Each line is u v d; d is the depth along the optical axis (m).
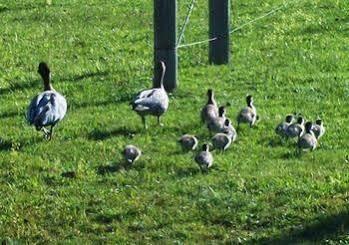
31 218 15.40
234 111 19.77
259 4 31.09
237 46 25.69
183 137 17.59
